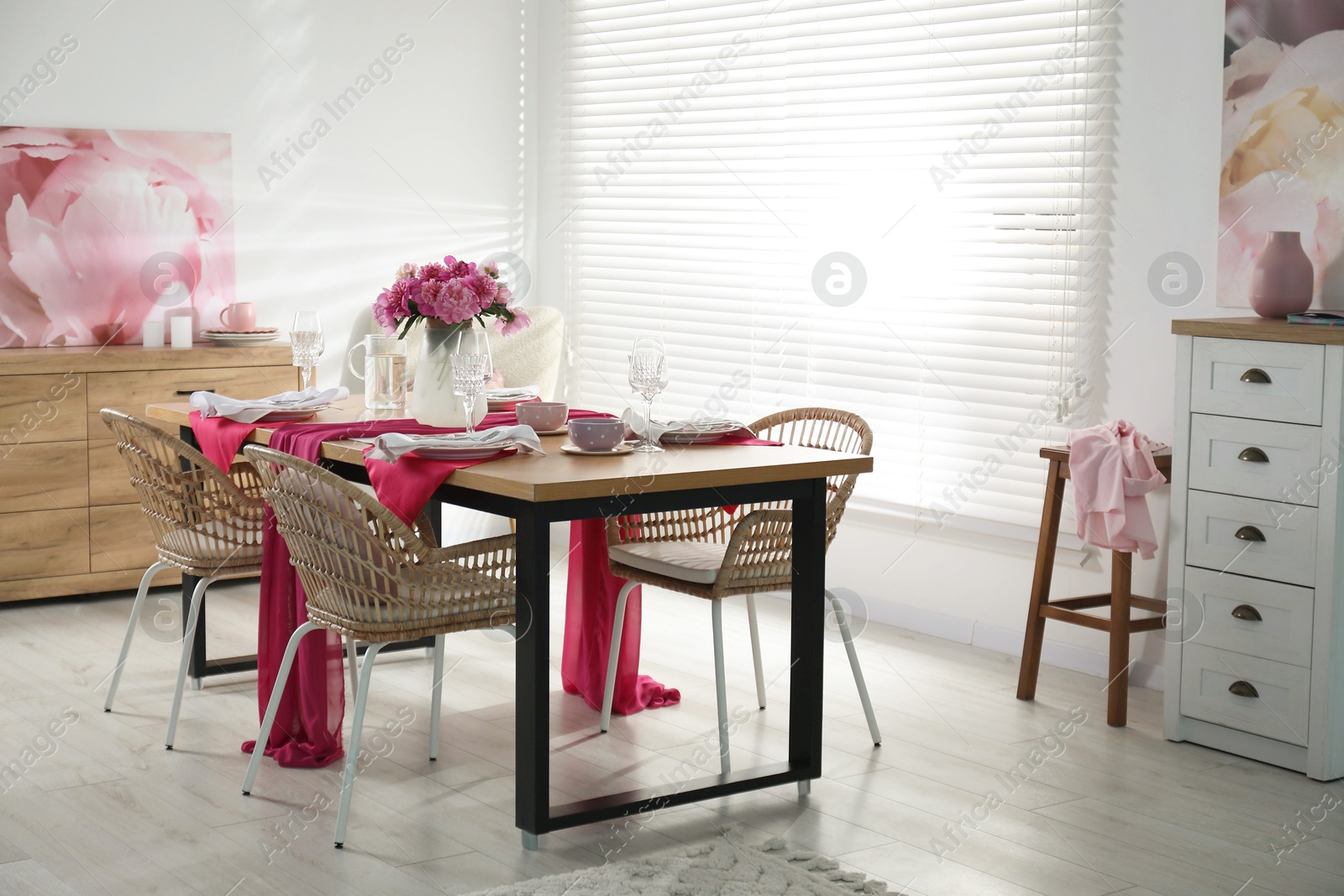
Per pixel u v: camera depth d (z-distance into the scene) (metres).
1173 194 3.99
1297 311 3.50
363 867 2.68
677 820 2.97
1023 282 4.38
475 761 3.31
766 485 3.01
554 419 3.43
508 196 6.15
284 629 3.29
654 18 5.64
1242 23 3.75
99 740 3.40
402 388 3.77
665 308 5.69
